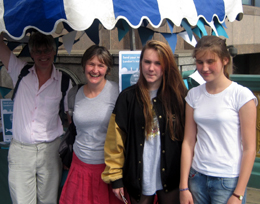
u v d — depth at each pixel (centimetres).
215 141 175
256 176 318
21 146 245
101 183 222
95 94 225
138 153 200
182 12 225
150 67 192
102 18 193
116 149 205
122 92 207
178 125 200
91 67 214
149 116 197
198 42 177
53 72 251
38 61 241
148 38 251
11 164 249
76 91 235
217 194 174
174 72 199
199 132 184
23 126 244
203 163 179
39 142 246
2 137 324
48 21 191
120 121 202
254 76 296
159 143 201
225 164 172
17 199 244
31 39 239
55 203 262
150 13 207
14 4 203
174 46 239
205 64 171
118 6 195
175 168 204
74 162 233
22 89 248
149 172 203
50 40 242
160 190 211
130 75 247
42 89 246
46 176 253
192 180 186
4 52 256
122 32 267
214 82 176
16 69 258
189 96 191
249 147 167
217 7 261
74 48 568
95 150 222
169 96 201
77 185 229
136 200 208
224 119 171
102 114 219
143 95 198
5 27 201
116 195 208
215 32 256
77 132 231
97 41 329
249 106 166
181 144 205
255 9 801
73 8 188
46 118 248
